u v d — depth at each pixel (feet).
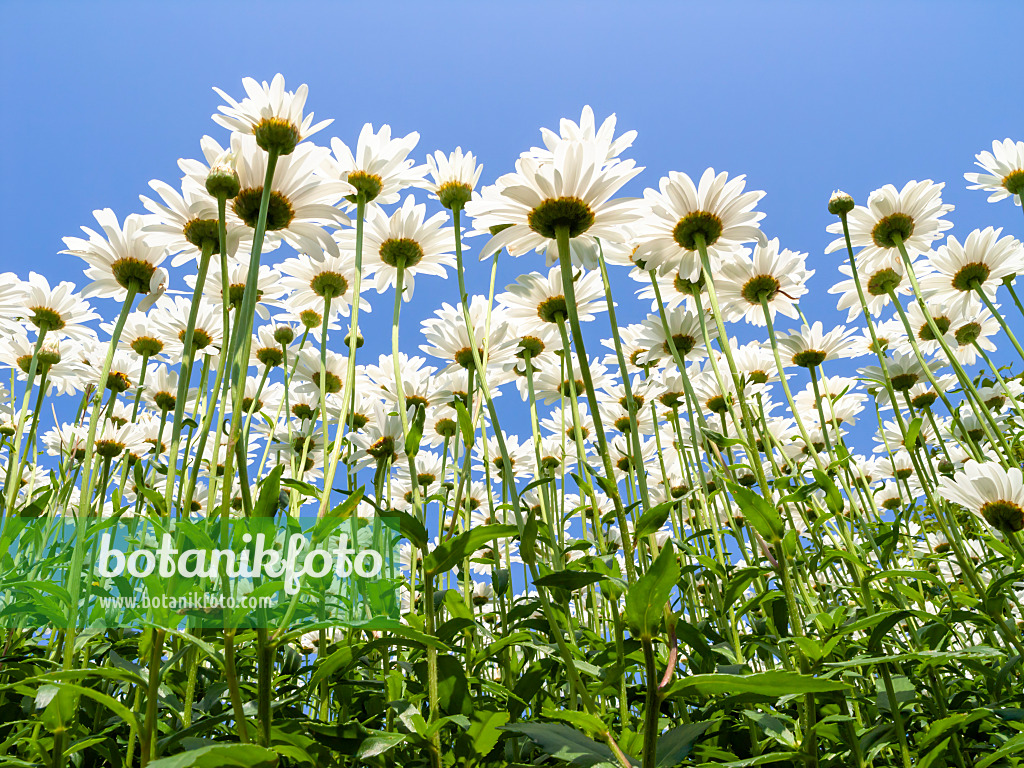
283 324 1.90
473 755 0.89
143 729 0.73
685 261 1.52
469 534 0.88
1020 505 1.36
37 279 1.97
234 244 1.20
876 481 2.49
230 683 0.75
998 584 1.13
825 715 1.02
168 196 1.18
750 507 0.99
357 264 1.15
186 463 1.12
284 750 0.74
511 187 1.19
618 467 2.29
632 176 1.21
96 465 1.67
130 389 2.12
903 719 1.00
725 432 1.88
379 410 1.78
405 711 0.87
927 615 0.91
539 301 1.71
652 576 0.66
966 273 2.07
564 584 0.80
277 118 1.09
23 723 1.00
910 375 2.10
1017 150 2.06
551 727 0.81
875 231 1.91
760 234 1.42
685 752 0.75
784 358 2.11
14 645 1.31
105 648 1.25
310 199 1.18
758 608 1.34
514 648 1.36
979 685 1.27
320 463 2.12
